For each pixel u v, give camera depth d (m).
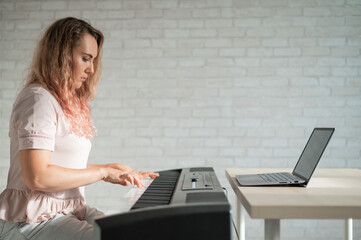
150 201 1.11
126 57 3.17
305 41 3.10
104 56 3.18
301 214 0.98
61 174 1.15
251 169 1.94
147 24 3.17
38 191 1.23
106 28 3.18
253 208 0.99
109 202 3.10
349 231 2.05
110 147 3.15
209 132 3.12
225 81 3.12
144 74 3.16
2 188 3.17
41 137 1.15
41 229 1.20
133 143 3.15
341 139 3.05
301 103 3.09
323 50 3.08
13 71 3.20
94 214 1.41
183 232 0.81
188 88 3.14
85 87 1.58
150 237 0.80
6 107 3.20
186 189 1.18
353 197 1.11
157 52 3.16
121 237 0.78
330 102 3.07
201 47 3.14
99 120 3.16
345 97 3.06
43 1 3.20
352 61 3.07
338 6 3.08
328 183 1.42
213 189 1.17
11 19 3.21
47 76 1.31
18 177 1.24
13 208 1.22
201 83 3.13
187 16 3.15
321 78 3.08
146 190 1.32
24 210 1.21
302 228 3.01
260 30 3.12
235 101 3.12
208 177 1.50
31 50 3.20
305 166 1.46
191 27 3.15
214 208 0.82
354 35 3.07
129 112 3.16
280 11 3.11
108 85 3.17
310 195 1.14
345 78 3.07
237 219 1.98
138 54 3.17
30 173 1.12
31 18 3.20
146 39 3.17
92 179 1.20
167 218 0.80
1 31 3.21
